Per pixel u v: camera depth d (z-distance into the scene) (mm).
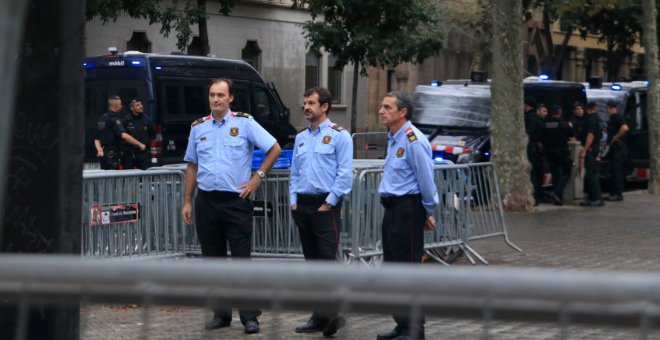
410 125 10555
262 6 45594
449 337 4738
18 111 6957
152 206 13508
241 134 11250
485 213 17094
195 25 42250
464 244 16297
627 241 20109
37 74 6910
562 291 3152
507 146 25812
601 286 3121
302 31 43594
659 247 19219
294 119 47812
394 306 3309
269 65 46312
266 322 10781
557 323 3191
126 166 21797
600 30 50312
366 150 36438
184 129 23391
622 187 30484
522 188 25812
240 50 44656
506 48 25703
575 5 27719
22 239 7000
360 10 37719
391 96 10445
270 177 13852
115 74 23156
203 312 4988
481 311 3244
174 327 4930
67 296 3547
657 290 3080
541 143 27188
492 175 17047
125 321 6777
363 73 39562
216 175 11164
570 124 27297
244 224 11234
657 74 32281
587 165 27594
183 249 13828
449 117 28469
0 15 4199
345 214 13969
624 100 33000
